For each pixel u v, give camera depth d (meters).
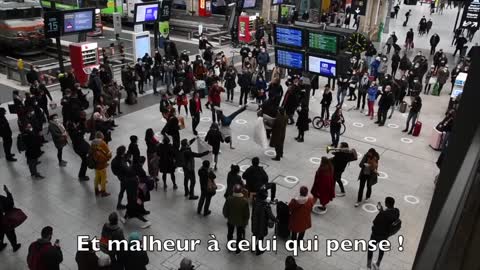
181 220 9.62
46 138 13.62
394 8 44.22
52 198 10.26
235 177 9.05
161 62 18.91
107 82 16.97
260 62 21.06
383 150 14.05
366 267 8.34
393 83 17.14
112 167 9.34
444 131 13.84
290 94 15.61
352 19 38.06
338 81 17.36
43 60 22.86
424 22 34.75
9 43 22.11
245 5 28.23
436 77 21.67
